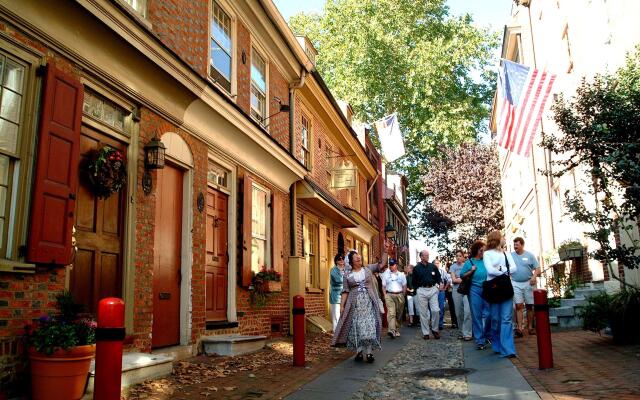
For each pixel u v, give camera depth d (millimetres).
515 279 11000
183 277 8797
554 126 17047
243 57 11680
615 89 9289
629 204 8516
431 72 34812
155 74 7777
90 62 6559
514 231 29594
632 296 8867
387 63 35781
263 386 6695
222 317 10180
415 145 40938
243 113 10328
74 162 5941
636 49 9969
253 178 11883
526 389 6070
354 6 36031
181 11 9016
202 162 9500
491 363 8094
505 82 16047
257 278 11461
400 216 40688
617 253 8680
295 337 8430
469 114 36906
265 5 12016
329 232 18797
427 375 7559
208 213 9891
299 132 15625
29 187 5414
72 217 5836
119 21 6691
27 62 5605
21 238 5289
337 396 6305
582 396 5453
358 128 25859
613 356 7715
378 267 9297
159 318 8102
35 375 5105
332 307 13500
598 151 8906
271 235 12602
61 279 5766
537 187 21047
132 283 7160
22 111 5480
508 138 15781
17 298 5219
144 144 7703
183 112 8789
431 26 36844
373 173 27062
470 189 35594
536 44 20656
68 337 5086
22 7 5492
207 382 6785
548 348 7152
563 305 12969
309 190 14734
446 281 16344
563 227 17312
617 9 11398
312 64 14977
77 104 6066
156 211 8227
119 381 3990
